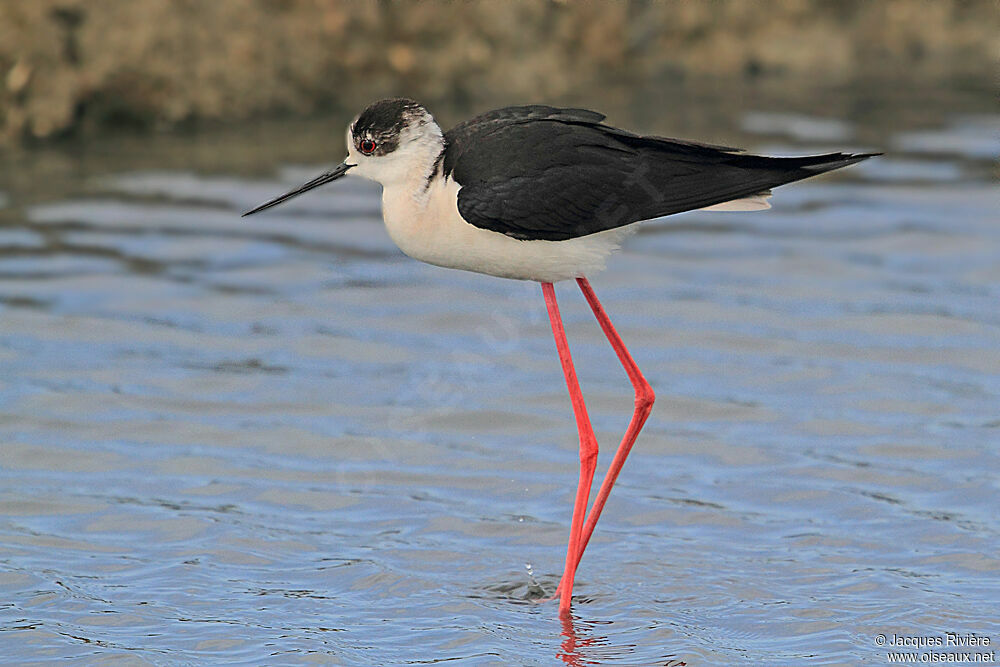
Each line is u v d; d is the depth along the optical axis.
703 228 17.47
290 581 9.13
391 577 9.16
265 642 8.28
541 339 13.82
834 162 8.32
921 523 9.84
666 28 26.03
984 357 13.10
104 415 11.84
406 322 14.23
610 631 8.42
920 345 13.43
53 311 14.13
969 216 17.42
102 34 20.59
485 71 23.41
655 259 16.20
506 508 10.29
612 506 10.27
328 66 22.78
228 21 21.75
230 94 21.78
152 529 9.87
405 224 8.68
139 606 8.73
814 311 14.41
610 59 25.12
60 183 18.39
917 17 28.09
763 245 16.64
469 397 12.35
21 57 20.02
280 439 11.48
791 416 11.89
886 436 11.41
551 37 24.80
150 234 16.53
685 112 22.50
